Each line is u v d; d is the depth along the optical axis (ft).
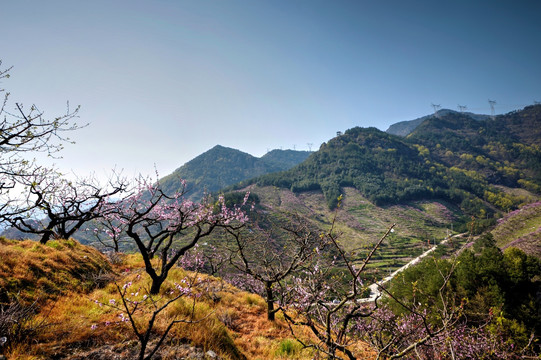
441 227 436.35
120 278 39.22
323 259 29.40
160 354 18.88
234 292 46.11
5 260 27.25
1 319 17.02
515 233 223.30
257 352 27.07
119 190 35.88
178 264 51.85
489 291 76.18
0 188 23.20
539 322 69.10
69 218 38.55
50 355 16.70
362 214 497.05
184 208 39.83
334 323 22.57
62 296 26.86
